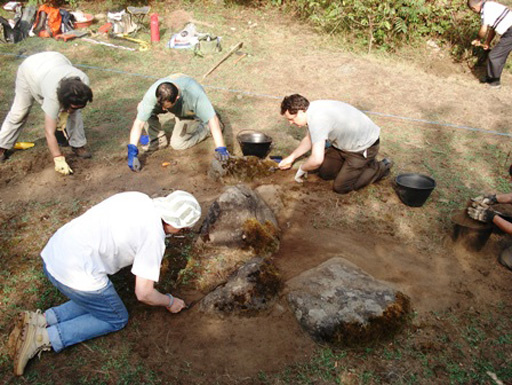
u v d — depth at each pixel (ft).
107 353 10.10
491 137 20.17
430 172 17.31
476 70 26.25
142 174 16.63
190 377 9.70
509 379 9.92
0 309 11.04
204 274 12.00
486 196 13.51
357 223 14.39
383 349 10.40
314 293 11.21
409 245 13.64
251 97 22.91
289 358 10.13
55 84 14.07
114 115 20.84
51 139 14.92
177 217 8.98
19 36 28.04
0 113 20.47
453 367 10.11
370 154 14.92
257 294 11.06
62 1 33.12
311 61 26.63
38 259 12.55
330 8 29.22
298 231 13.91
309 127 13.85
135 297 11.32
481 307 11.66
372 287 11.50
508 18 22.85
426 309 11.48
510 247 12.81
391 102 23.03
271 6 33.45
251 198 13.39
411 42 28.19
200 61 26.50
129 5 33.09
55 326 9.77
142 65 25.98
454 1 27.73
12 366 9.74
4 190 15.49
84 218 9.11
